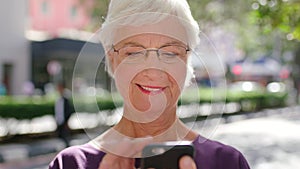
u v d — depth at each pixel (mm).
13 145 11477
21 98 13398
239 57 30484
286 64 34969
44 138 12492
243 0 20203
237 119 20641
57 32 25406
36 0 27031
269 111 26391
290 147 12938
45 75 23484
